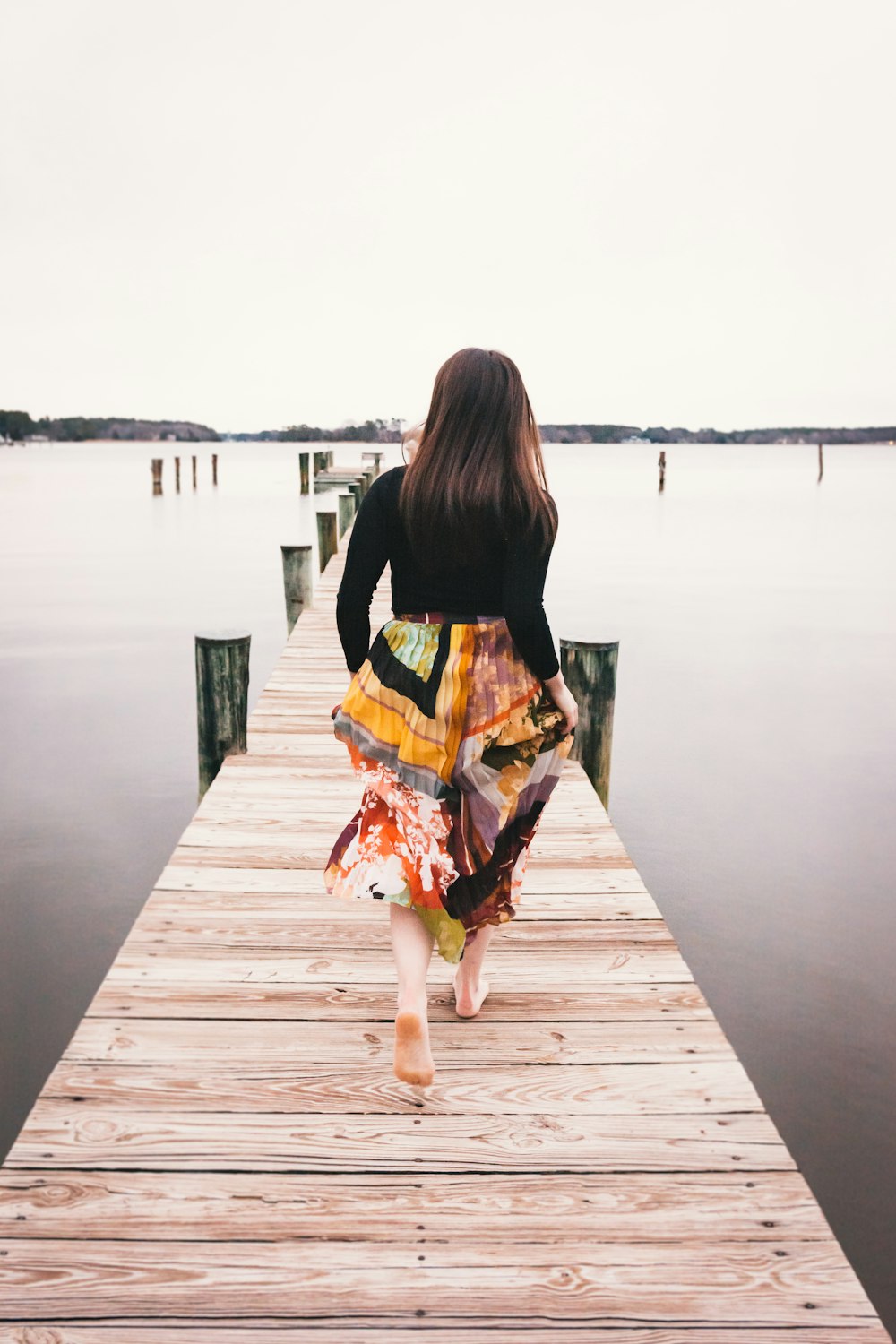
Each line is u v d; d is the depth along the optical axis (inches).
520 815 79.0
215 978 96.0
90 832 231.5
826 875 206.7
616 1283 61.7
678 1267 63.0
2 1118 128.7
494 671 73.1
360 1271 62.1
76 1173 69.5
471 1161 71.9
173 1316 58.6
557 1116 77.0
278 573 677.3
